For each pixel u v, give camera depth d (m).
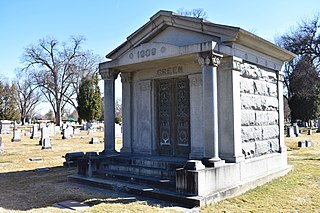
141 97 11.09
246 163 8.41
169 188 7.52
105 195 7.57
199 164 6.97
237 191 7.52
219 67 8.54
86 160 9.57
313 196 7.36
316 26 41.44
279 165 10.35
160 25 9.73
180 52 8.18
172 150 10.20
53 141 27.22
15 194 7.95
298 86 43.19
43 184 9.18
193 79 9.52
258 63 9.66
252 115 9.23
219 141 8.42
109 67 10.25
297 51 42.19
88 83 56.38
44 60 55.19
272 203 6.78
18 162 14.31
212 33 8.64
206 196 6.65
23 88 75.88
